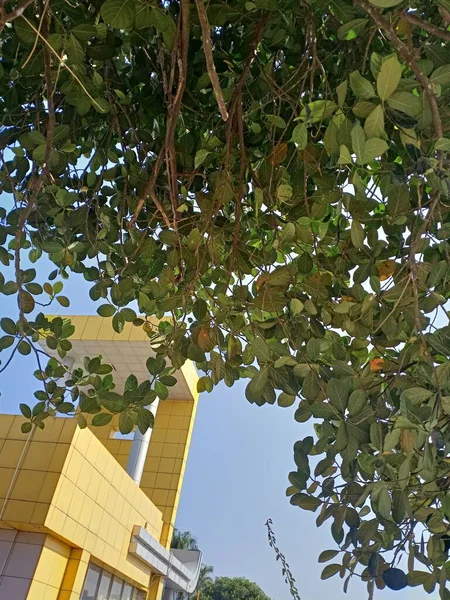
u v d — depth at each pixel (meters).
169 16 1.62
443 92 1.56
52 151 2.18
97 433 18.45
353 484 1.95
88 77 2.38
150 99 2.65
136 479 15.45
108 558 12.37
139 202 2.30
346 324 2.06
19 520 9.77
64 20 2.12
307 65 2.14
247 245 2.70
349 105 1.95
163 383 2.58
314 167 2.11
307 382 1.93
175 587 18.55
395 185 1.69
